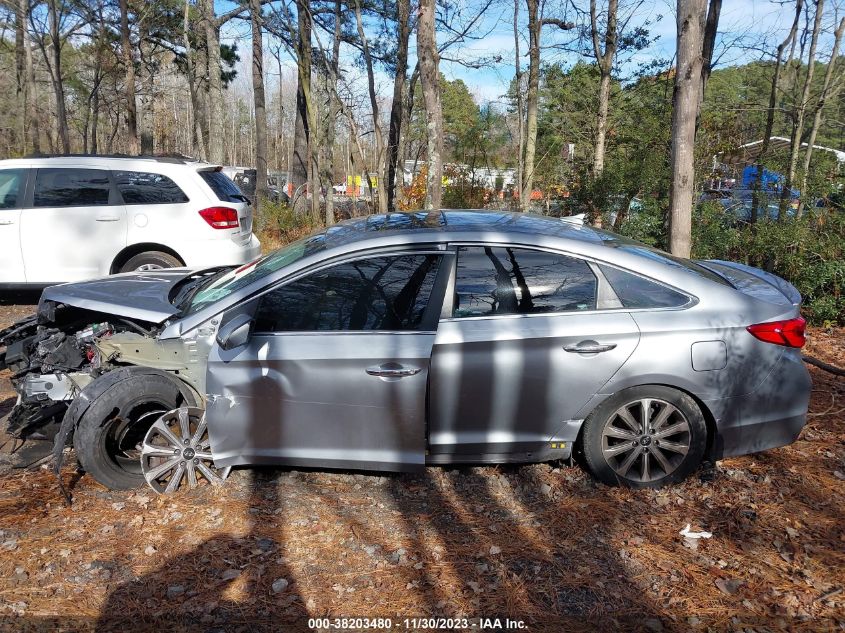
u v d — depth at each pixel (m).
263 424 3.78
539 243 3.82
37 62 29.84
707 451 4.02
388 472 4.21
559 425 3.81
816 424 4.90
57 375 4.33
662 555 3.35
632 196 11.96
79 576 3.20
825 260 8.01
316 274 3.82
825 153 9.93
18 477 4.22
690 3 6.45
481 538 3.51
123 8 18.02
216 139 18.31
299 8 13.95
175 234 8.12
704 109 11.62
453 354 3.68
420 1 8.34
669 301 3.81
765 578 3.16
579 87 19.02
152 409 4.08
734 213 9.92
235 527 3.61
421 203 16.42
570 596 3.06
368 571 3.24
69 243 7.98
